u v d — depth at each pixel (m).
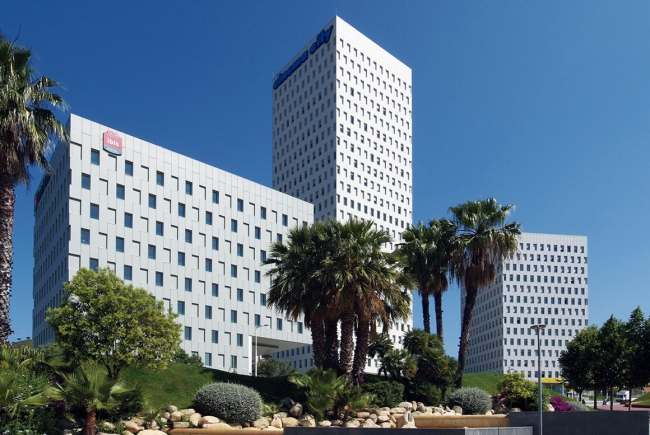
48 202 67.00
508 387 43.66
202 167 69.94
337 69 131.12
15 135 26.25
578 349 54.97
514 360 174.38
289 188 141.62
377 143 137.00
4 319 25.55
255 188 75.69
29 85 27.84
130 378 33.50
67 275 56.09
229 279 70.44
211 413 29.94
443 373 41.41
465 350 45.03
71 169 57.84
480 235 44.31
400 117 144.12
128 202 61.81
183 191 67.31
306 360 134.50
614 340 52.06
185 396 33.62
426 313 46.47
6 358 23.88
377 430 22.53
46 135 28.12
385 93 141.50
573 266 182.38
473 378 54.62
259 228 75.25
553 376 174.62
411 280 38.16
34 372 24.73
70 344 30.11
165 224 64.81
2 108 26.22
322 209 129.25
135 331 30.08
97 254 58.41
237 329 70.19
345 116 130.88
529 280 179.88
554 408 44.78
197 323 66.12
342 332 36.19
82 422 25.92
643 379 50.78
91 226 58.34
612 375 50.97
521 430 26.80
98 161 60.03
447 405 40.88
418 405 38.78
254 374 70.94
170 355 31.44
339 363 36.81
